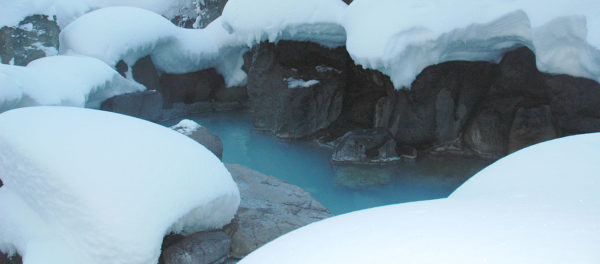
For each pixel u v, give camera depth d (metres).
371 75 6.45
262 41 6.98
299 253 1.10
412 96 5.56
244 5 6.61
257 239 3.33
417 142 5.86
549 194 1.40
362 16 5.41
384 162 5.72
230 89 9.20
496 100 5.62
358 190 5.21
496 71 5.62
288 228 3.52
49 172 2.65
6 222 2.82
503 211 1.21
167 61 8.34
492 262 0.94
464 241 1.03
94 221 2.46
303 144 6.89
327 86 6.88
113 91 6.90
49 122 2.98
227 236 3.07
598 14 3.78
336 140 6.66
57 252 2.54
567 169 1.57
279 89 7.01
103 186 2.54
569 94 4.36
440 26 4.82
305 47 6.89
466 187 1.86
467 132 5.79
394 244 1.06
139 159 2.73
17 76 4.93
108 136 2.85
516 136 5.34
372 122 6.70
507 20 4.71
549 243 1.00
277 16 6.28
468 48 5.18
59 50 7.63
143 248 2.42
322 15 6.11
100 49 7.12
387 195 5.03
